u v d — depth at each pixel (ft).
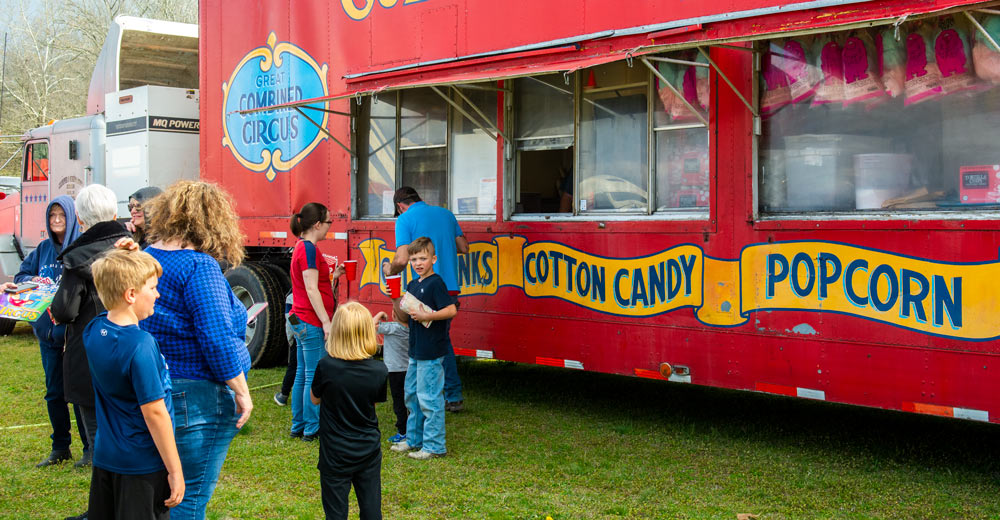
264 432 18.79
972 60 14.16
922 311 14.38
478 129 21.04
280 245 25.62
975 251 13.85
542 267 19.54
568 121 19.47
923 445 17.63
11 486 15.12
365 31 22.86
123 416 9.32
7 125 86.28
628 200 18.51
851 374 15.12
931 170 14.60
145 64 33.50
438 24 21.15
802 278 15.71
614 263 18.29
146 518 9.34
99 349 9.17
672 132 17.78
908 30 14.78
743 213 16.46
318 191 24.44
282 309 26.53
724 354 16.69
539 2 19.27
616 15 18.08
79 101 92.84
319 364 11.81
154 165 30.42
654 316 17.67
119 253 9.35
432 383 16.78
